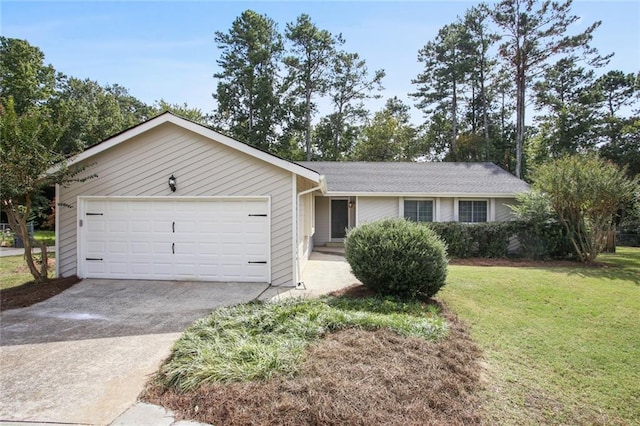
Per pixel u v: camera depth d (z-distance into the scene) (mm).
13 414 2881
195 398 3006
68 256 8195
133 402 3033
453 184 14898
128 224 8109
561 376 3721
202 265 8023
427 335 4410
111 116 30656
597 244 10836
